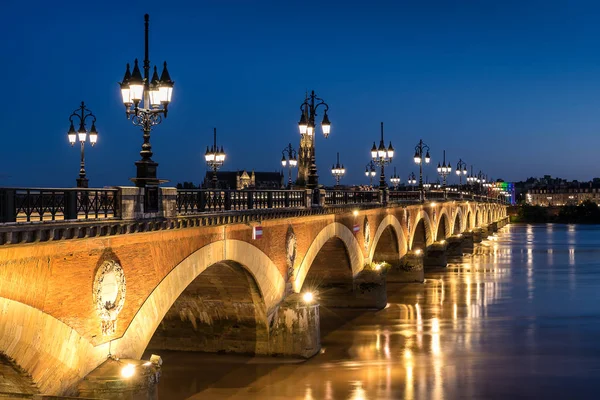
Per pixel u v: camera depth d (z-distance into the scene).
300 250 38.47
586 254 104.06
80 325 20.19
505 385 32.62
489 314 50.81
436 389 31.92
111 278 21.30
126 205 21.34
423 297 59.03
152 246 23.64
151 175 22.94
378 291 52.25
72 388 19.91
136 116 22.77
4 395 17.81
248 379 32.50
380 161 58.84
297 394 30.67
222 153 51.16
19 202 19.50
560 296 59.66
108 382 20.27
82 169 36.41
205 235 27.20
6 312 17.14
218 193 28.22
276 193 34.53
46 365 18.80
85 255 20.30
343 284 52.03
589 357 37.88
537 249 115.12
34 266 18.27
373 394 30.92
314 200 39.81
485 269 83.06
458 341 41.69
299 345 35.81
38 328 18.39
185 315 36.41
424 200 79.12
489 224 158.62
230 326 35.91
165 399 29.52
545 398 30.77
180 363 34.81
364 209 52.03
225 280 32.91
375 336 42.91
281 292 35.84
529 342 41.56
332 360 36.44
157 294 23.84
